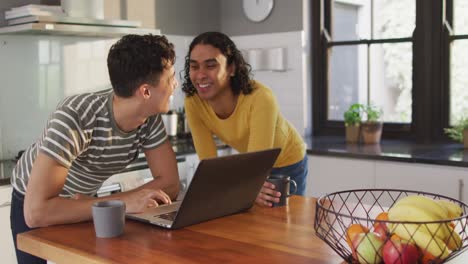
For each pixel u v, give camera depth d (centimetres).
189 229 154
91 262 129
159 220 158
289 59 413
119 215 146
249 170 163
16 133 340
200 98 227
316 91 425
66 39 355
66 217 158
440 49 370
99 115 170
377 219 124
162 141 192
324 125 428
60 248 138
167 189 190
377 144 377
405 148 354
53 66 351
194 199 151
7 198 283
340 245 129
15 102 338
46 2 341
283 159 249
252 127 214
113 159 181
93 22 312
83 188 188
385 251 114
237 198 167
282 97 422
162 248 136
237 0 436
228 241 142
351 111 392
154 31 344
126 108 169
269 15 419
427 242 112
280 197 180
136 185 323
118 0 378
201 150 233
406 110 389
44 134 167
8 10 329
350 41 410
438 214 119
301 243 140
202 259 128
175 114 401
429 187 314
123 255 131
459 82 367
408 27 382
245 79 217
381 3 393
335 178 354
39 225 157
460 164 300
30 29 288
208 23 441
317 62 422
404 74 388
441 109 375
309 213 171
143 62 161
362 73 407
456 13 364
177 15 418
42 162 158
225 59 211
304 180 261
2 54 330
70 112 163
